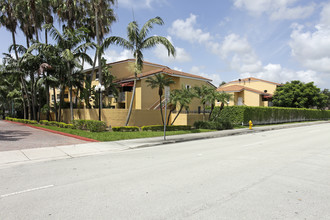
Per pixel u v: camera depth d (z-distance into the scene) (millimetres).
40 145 10898
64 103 27609
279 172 6180
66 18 24828
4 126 22219
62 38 19562
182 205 3980
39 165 7168
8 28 25797
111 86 24797
